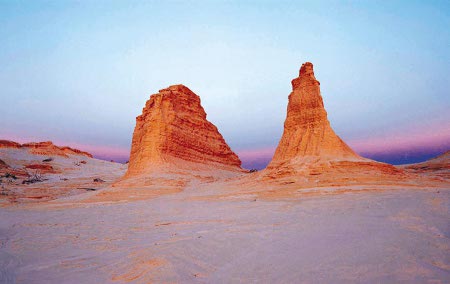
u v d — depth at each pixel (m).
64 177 70.12
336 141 26.47
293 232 8.94
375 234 7.84
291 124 30.53
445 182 21.44
